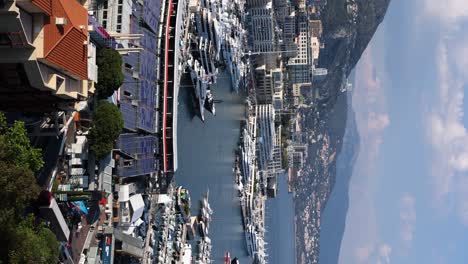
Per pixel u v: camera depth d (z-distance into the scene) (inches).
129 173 5570.9
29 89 3412.9
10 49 3120.1
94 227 4921.3
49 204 3838.6
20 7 2999.5
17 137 3260.3
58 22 3275.1
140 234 5935.0
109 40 4869.6
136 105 5802.2
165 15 6811.0
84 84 3826.3
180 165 7623.0
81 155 4650.6
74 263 4532.5
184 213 7249.0
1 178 2906.0
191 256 7613.2
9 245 3090.6
